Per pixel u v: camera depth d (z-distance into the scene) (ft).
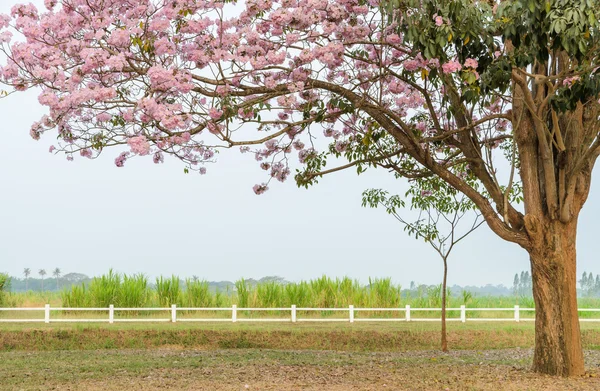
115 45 28.30
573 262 34.14
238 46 29.99
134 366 38.29
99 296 66.95
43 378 33.73
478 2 26.23
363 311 68.54
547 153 32.94
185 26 29.07
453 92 31.53
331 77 34.96
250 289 72.23
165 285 70.74
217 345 52.95
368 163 38.50
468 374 35.09
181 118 28.25
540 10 23.70
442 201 48.83
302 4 29.91
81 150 33.14
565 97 29.07
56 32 29.14
